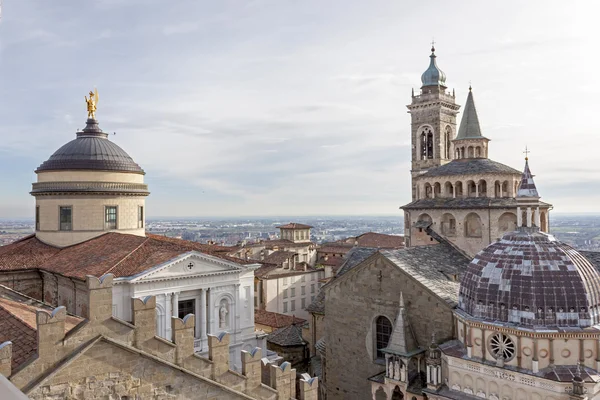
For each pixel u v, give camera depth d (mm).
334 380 56188
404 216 79875
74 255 60812
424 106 111062
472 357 41156
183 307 56062
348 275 54656
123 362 21562
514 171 65812
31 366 18984
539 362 37750
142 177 73750
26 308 27500
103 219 67188
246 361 25906
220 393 24734
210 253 64125
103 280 21109
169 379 23016
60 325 19797
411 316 48938
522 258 40938
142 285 51656
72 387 20094
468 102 82938
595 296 39219
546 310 38250
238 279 60062
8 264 60688
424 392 43312
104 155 68500
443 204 65812
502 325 39156
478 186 65562
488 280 41406
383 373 49781
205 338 56531
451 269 55406
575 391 35344
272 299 115938
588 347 37625
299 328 82500
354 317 54188
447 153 111625
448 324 46125
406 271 49562
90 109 72750
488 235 61406
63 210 66375
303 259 155250
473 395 40750
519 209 44719
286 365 27594
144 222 73188
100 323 20969
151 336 22531
